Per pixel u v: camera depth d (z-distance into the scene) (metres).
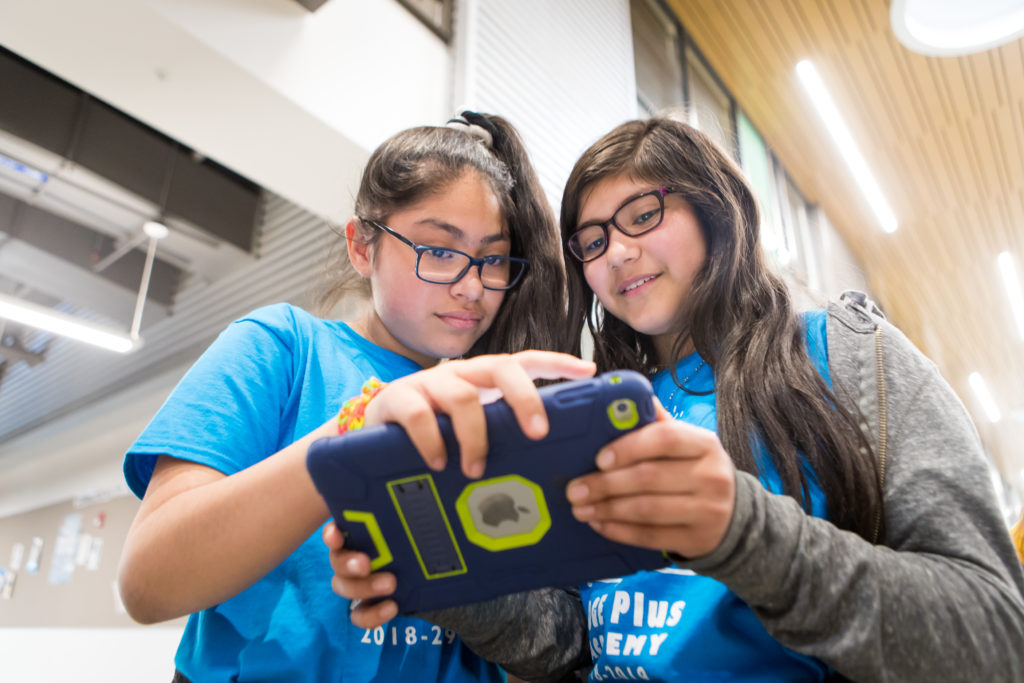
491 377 0.50
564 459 0.48
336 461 0.49
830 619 0.51
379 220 0.96
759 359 0.80
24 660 4.46
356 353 0.93
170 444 0.66
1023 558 1.59
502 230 1.00
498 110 2.71
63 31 1.99
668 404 0.92
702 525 0.47
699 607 0.71
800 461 0.71
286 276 3.88
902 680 0.50
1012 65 4.07
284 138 2.38
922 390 0.69
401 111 2.53
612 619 0.77
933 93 4.37
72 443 5.27
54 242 4.10
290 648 0.69
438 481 0.49
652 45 4.30
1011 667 0.51
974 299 6.79
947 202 5.42
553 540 0.50
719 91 4.84
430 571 0.53
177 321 4.71
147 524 0.60
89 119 3.38
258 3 2.22
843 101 4.55
